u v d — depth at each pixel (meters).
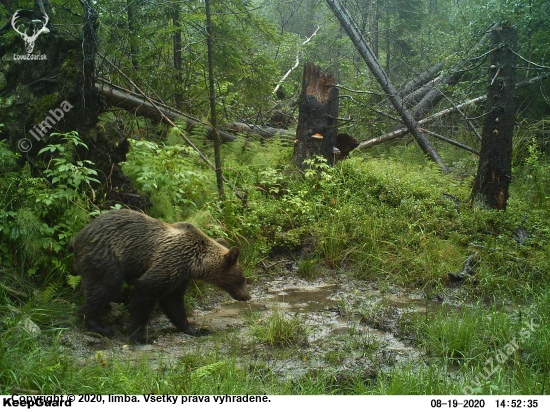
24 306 4.78
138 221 4.96
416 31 18.52
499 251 7.01
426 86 14.20
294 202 7.95
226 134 10.49
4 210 5.11
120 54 8.39
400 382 3.78
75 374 3.65
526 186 10.16
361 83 13.34
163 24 10.05
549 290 5.80
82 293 5.33
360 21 17.72
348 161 9.42
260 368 4.31
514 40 7.89
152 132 9.34
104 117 6.41
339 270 7.23
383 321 5.49
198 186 7.01
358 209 7.95
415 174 9.84
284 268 7.30
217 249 5.27
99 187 6.05
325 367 4.42
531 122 13.58
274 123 13.47
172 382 3.72
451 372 4.35
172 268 4.85
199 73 10.88
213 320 5.60
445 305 6.05
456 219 7.84
